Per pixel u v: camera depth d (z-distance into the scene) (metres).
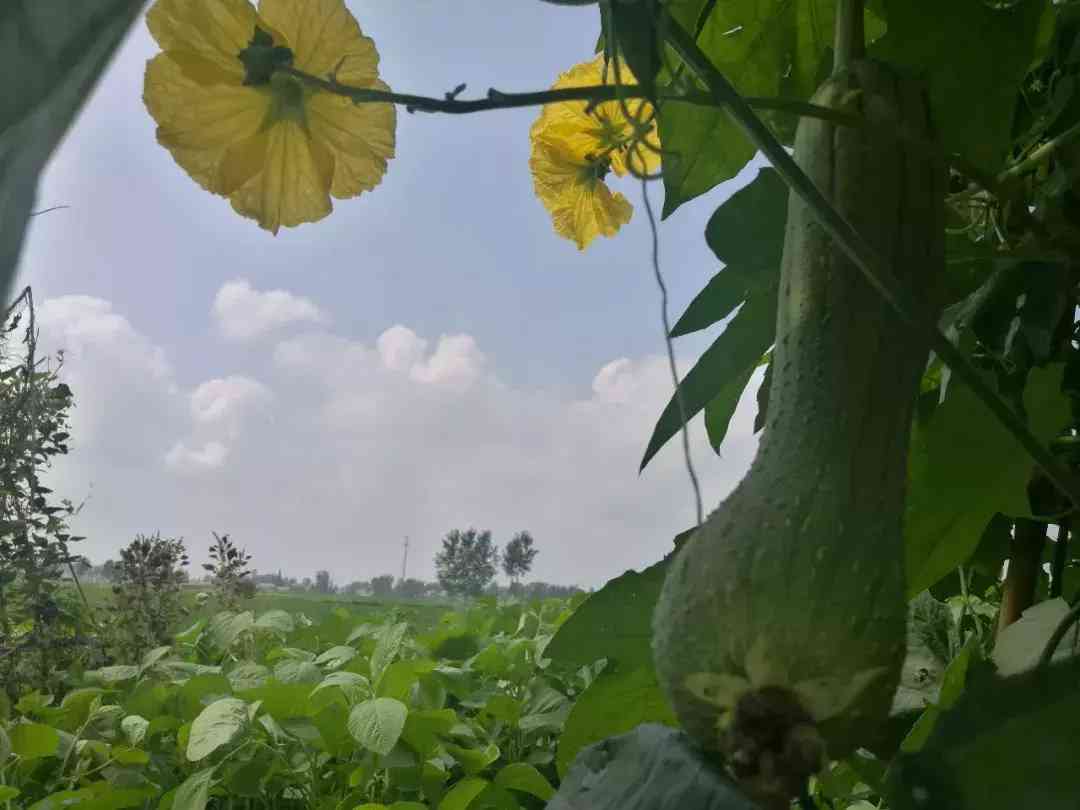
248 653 5.22
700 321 1.11
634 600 1.00
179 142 0.87
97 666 5.08
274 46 0.86
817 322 0.69
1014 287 1.10
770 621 0.57
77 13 0.40
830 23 1.19
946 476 1.04
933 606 1.46
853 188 0.69
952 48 0.99
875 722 0.58
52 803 2.71
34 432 4.71
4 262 0.38
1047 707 0.73
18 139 0.39
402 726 2.71
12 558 4.52
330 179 0.90
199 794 2.63
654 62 0.66
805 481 0.63
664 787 0.71
